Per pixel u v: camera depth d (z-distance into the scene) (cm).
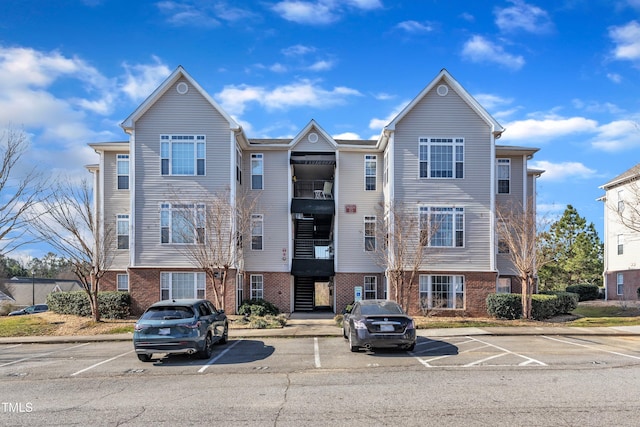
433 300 2375
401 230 2311
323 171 3055
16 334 1944
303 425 742
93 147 2672
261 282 2656
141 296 2364
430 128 2428
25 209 2128
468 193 2406
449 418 770
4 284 6047
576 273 4588
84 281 2162
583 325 2061
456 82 2422
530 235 2325
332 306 2778
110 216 2691
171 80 2430
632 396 902
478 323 2091
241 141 2583
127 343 1744
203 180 2412
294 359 1336
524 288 2223
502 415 784
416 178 2403
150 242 2384
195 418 784
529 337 1756
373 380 1058
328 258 2734
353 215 2692
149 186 2405
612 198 3709
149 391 984
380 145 2636
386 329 1375
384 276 2583
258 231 2675
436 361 1284
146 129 2427
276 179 2697
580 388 965
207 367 1239
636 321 2170
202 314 1388
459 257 2377
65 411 840
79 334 1931
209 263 2223
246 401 889
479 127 2433
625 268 3594
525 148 2645
